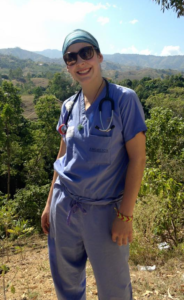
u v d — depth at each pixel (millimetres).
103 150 1758
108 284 1909
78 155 1818
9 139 21078
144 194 4523
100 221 1829
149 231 4465
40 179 22641
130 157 1797
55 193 2021
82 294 2195
